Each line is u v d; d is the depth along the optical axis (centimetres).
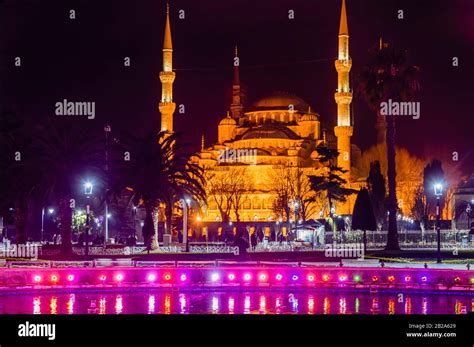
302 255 7212
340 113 16888
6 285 4888
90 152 7469
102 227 13062
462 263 6097
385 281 4869
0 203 8169
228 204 16238
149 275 4997
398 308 4003
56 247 8094
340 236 10319
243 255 6681
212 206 18262
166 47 16800
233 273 4994
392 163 7431
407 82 7450
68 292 4856
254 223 14312
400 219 14575
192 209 14150
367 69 7562
